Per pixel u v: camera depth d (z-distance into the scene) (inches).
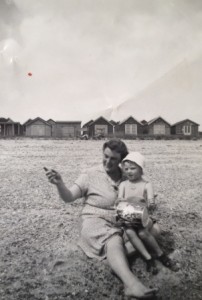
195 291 95.9
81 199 184.7
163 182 229.5
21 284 96.5
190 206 172.7
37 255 113.3
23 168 279.6
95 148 440.1
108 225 109.5
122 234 109.3
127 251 106.5
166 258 106.7
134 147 456.1
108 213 111.7
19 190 202.2
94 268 105.0
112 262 94.7
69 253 114.7
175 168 286.2
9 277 99.7
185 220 151.1
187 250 120.5
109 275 101.7
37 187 211.3
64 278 99.8
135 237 103.1
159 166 296.0
